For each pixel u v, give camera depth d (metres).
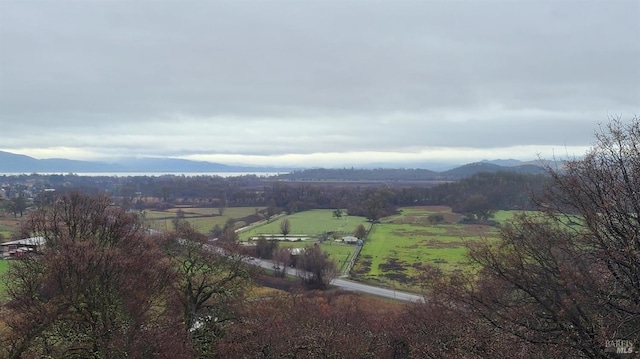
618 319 12.31
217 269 30.47
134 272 25.28
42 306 21.14
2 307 23.92
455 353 16.31
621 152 13.91
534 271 13.97
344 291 58.72
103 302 22.41
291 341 26.94
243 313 30.72
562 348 12.67
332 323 29.72
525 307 14.28
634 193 13.20
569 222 14.38
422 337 25.73
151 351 20.89
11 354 20.58
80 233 28.48
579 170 14.43
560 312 12.56
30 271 23.61
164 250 30.62
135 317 22.52
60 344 21.69
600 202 13.62
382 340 28.20
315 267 63.59
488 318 14.28
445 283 22.78
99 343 20.64
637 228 12.80
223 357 25.98
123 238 29.80
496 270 14.71
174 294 29.09
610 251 12.19
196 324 29.14
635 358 11.22
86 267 22.20
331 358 25.14
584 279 12.72
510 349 13.37
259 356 25.75
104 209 33.22
